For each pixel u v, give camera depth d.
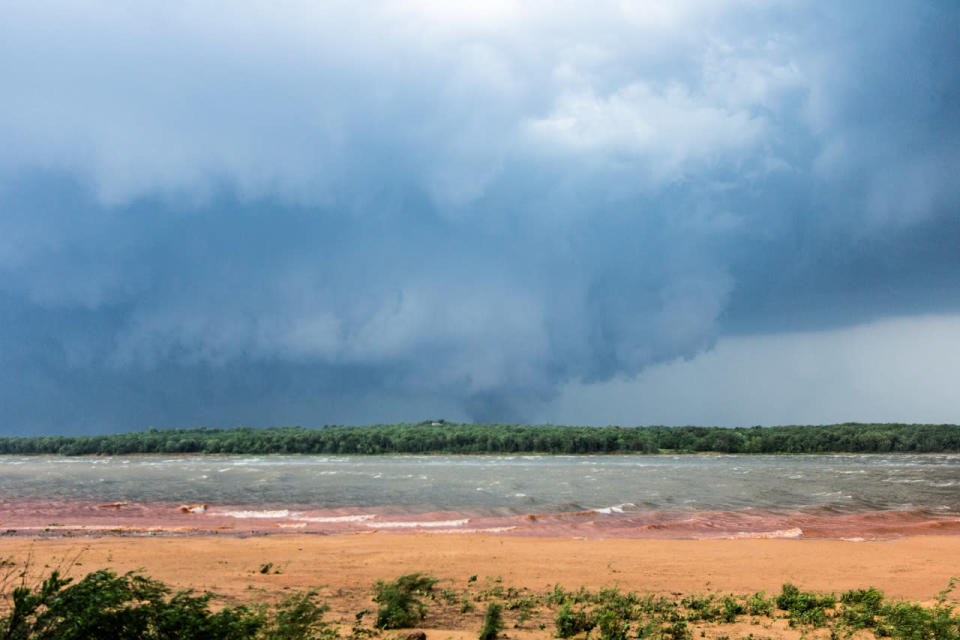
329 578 17.56
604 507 41.94
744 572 20.00
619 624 12.20
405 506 42.66
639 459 138.50
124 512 38.41
